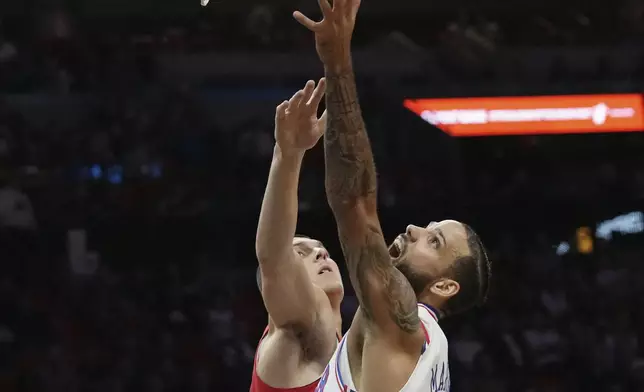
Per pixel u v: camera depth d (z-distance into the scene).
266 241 4.44
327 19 3.10
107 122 12.70
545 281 12.59
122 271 12.18
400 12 13.58
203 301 12.02
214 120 12.80
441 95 13.00
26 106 12.70
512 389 11.77
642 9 13.49
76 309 11.90
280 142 4.24
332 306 5.05
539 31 13.60
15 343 11.64
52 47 12.98
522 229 13.01
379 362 3.29
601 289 12.56
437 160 12.80
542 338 12.09
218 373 11.54
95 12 13.23
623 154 13.16
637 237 12.94
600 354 12.03
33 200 12.25
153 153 12.59
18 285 11.93
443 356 3.51
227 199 12.44
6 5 13.06
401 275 3.34
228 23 13.16
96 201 12.31
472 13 13.65
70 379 11.48
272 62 12.98
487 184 13.02
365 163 3.23
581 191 13.06
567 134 13.16
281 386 4.59
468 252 3.80
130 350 11.70
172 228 12.36
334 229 11.66
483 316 12.27
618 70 13.32
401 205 12.54
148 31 13.20
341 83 3.17
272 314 4.59
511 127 13.03
